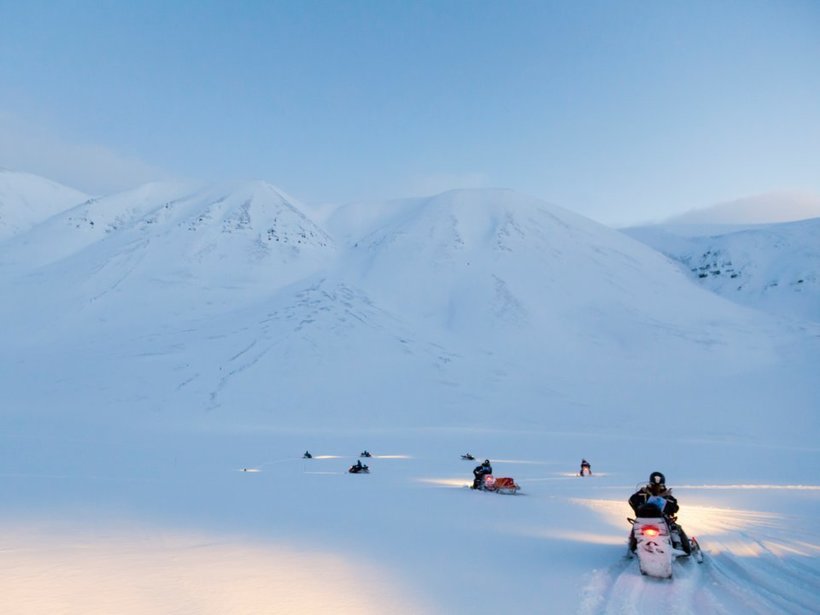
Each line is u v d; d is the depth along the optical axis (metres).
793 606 6.26
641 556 7.43
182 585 6.58
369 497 16.17
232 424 60.91
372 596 6.31
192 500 14.05
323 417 66.00
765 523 12.66
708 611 6.00
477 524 11.86
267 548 8.77
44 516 11.12
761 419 62.62
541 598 6.33
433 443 46.97
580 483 23.11
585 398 75.50
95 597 6.01
